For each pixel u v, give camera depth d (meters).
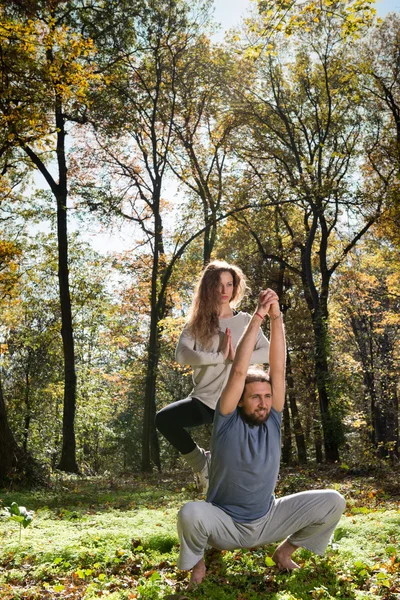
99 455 45.19
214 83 26.06
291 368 31.94
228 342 4.84
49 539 5.71
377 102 25.91
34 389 34.03
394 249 29.95
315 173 25.53
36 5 19.58
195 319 4.96
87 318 36.00
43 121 16.39
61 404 36.12
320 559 4.50
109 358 38.84
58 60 15.66
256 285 30.02
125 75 25.09
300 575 4.14
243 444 3.90
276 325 4.06
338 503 4.07
